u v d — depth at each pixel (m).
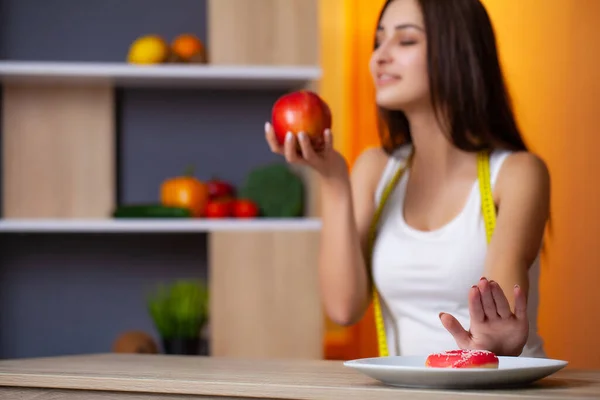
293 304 3.50
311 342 3.50
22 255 3.88
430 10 2.06
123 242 3.89
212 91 3.93
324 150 1.89
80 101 3.80
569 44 3.91
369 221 2.18
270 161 3.94
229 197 3.72
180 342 3.43
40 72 3.46
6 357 3.85
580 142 3.87
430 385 1.27
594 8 3.86
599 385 1.33
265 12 3.60
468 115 2.05
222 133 3.93
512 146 2.09
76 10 3.92
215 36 3.58
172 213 3.52
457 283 1.97
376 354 4.03
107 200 3.81
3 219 3.77
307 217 3.66
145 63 3.54
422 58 2.07
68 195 3.79
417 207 2.12
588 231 3.84
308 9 3.60
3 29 3.90
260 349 3.49
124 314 3.89
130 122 3.91
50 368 1.64
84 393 1.46
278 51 3.59
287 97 1.86
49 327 3.87
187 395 1.39
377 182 2.23
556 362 1.34
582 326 3.85
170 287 3.63
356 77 4.12
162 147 3.91
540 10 3.97
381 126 2.26
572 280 3.86
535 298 2.00
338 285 2.02
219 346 3.48
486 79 2.07
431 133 2.10
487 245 1.97
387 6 2.15
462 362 1.30
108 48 3.93
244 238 3.49
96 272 3.89
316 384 1.32
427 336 2.00
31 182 3.78
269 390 1.32
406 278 2.03
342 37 4.14
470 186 2.05
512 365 1.39
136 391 1.42
